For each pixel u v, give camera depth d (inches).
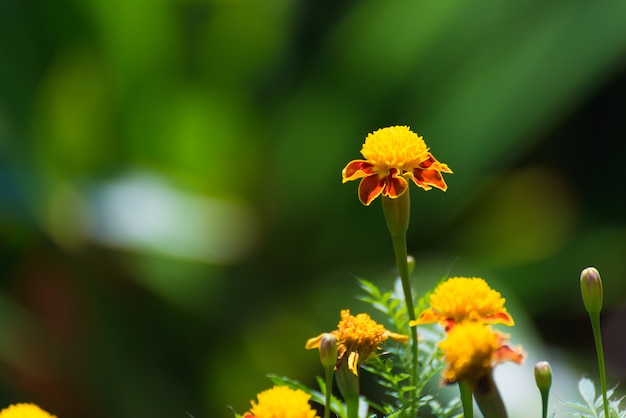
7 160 144.9
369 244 154.6
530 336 125.6
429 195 153.3
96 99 157.3
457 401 54.3
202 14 159.0
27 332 144.2
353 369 52.9
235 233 149.1
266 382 147.5
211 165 158.9
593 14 149.1
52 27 154.5
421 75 152.6
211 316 148.3
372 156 53.8
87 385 144.1
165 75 158.7
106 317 145.9
